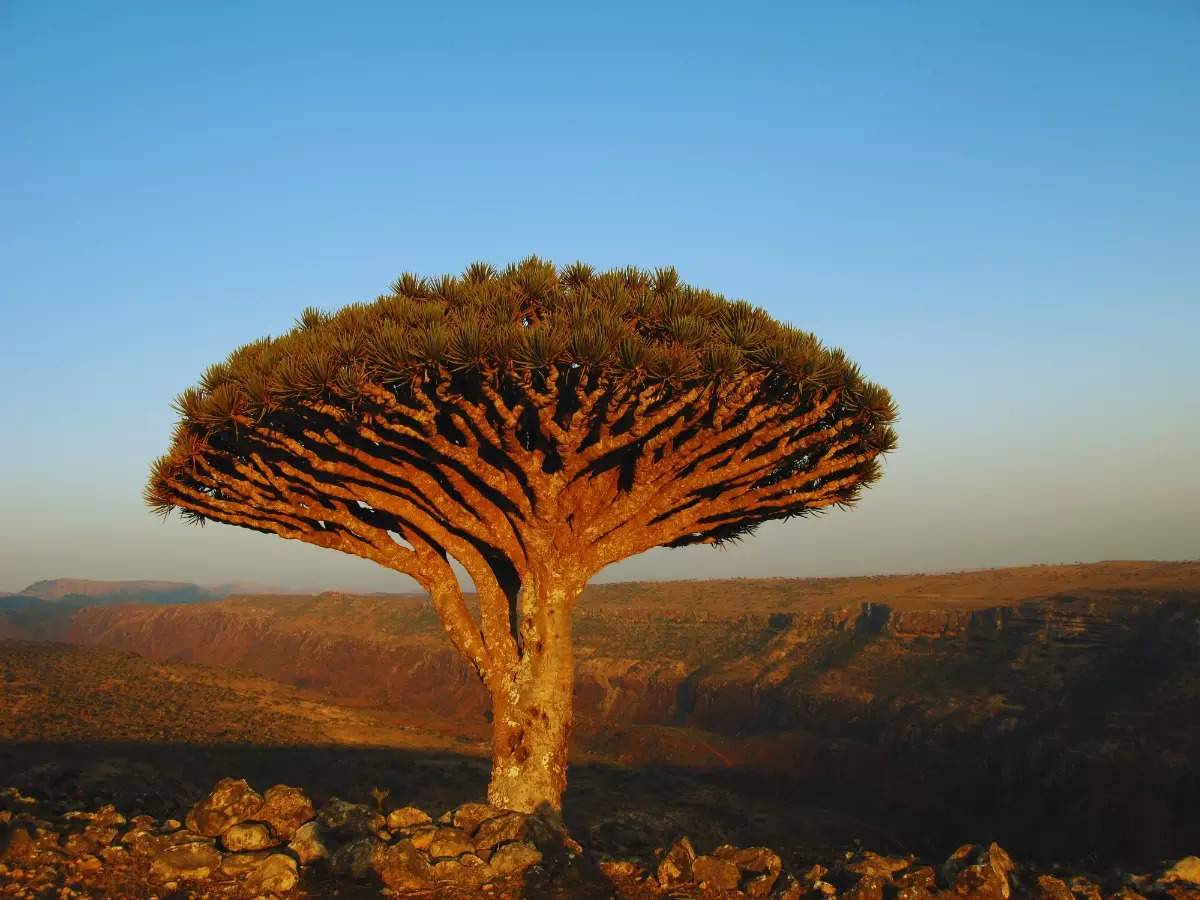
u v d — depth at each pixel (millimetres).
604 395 10203
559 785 10914
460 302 10852
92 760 32219
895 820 46531
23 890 7477
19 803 9805
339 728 52406
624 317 10664
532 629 11156
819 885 8039
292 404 10086
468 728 68000
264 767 37031
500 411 9883
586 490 11336
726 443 11406
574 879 8297
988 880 7863
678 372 9609
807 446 11133
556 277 10969
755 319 10727
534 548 11180
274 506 11180
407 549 11609
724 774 53594
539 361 9281
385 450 11047
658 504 11227
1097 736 45250
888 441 11203
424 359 9320
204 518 12242
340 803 9102
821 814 42688
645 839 12586
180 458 10812
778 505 11539
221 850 8352
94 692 46812
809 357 10359
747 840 32719
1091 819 40062
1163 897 8094
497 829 8812
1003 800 45469
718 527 13070
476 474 10734
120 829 9031
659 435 10742
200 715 46656
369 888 7875
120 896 7500
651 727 64750
